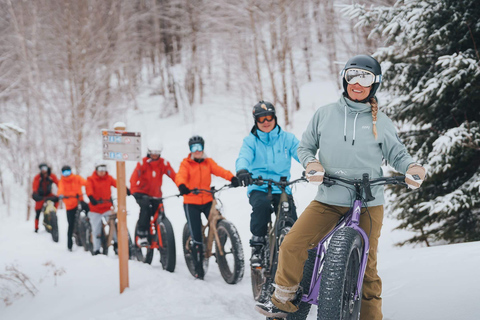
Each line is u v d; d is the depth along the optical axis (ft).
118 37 83.05
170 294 16.74
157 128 86.94
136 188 22.95
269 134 15.34
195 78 97.25
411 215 23.90
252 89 70.33
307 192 34.60
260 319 14.01
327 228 10.27
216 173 20.29
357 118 9.80
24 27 72.38
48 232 39.45
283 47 66.23
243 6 66.90
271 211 15.61
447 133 20.61
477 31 21.43
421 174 9.08
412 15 21.49
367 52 46.83
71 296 18.38
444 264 14.30
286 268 10.04
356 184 9.60
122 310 15.35
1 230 43.52
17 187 79.51
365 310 10.59
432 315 11.50
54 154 66.18
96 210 26.73
